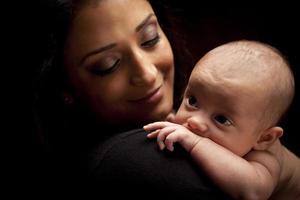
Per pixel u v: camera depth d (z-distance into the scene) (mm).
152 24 1463
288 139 2541
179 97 1875
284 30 2648
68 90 1527
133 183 1188
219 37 2840
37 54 1375
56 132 1596
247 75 1345
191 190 1181
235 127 1336
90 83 1443
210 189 1207
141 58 1417
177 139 1237
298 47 2615
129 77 1431
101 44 1368
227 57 1387
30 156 1646
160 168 1194
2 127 1616
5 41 1412
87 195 1268
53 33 1342
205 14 2822
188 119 1367
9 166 1683
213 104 1348
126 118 1507
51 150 1555
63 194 1412
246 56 1384
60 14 1321
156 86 1478
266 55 1402
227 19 2799
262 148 1403
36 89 1422
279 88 1384
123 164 1211
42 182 1624
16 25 1378
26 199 1668
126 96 1451
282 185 1557
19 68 1442
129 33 1392
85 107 1528
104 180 1223
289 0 2584
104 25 1362
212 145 1261
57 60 1439
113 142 1273
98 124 1573
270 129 1400
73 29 1376
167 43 1546
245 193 1235
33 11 1343
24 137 1626
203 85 1363
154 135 1261
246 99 1327
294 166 1583
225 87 1331
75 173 1338
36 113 1475
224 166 1229
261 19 2707
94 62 1396
